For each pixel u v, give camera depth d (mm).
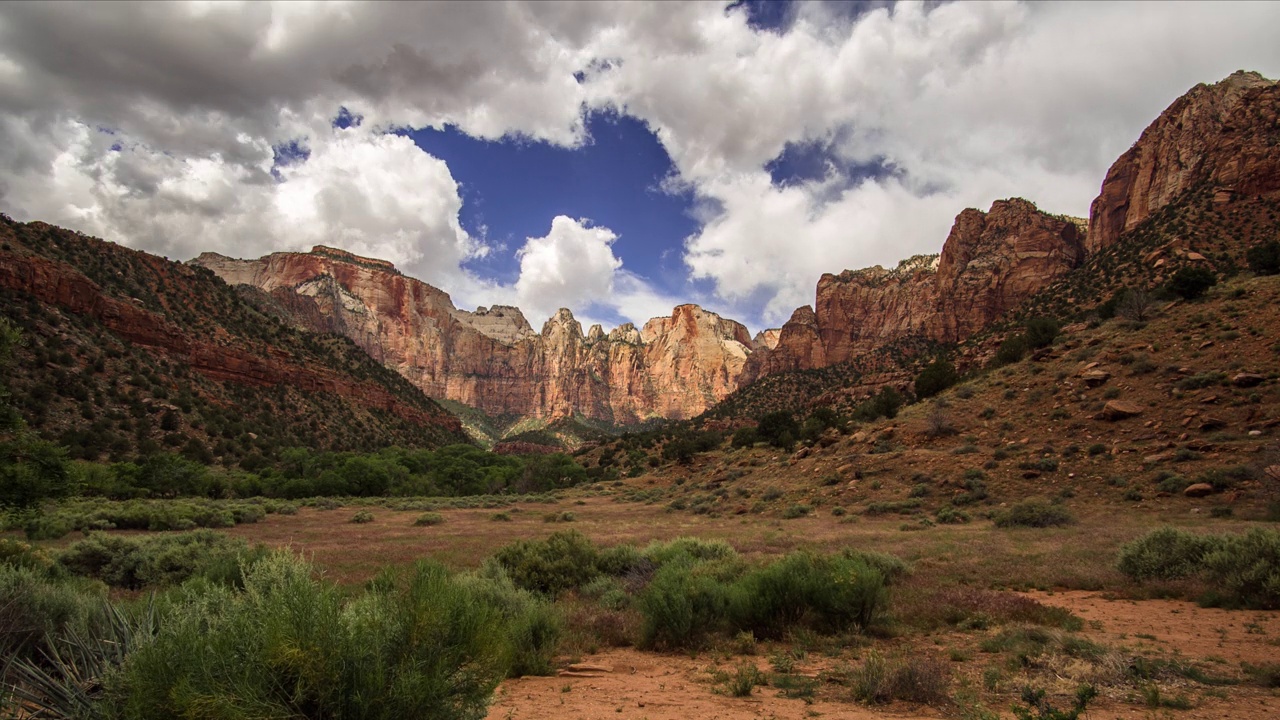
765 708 6301
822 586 10430
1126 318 54469
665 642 9938
